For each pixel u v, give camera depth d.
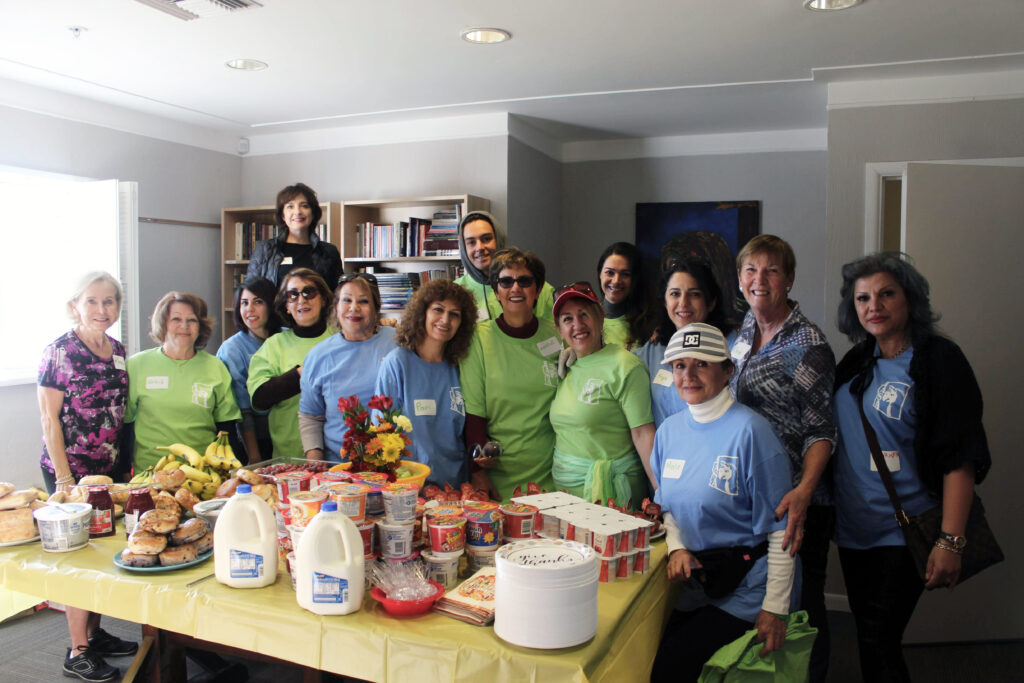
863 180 4.27
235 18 3.35
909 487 2.26
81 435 2.73
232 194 6.01
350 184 5.71
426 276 5.21
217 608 1.64
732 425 1.91
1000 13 3.21
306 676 1.62
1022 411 3.44
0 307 4.32
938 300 3.44
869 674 2.31
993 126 4.07
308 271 3.03
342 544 1.58
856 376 2.35
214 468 2.41
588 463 2.32
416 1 3.13
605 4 3.15
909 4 3.12
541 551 1.53
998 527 3.42
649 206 6.02
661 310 2.58
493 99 4.79
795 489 1.95
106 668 2.89
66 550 1.94
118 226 4.36
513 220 5.32
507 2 3.14
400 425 2.15
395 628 1.51
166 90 4.59
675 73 4.17
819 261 5.67
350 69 4.14
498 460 2.51
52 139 4.62
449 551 1.70
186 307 2.83
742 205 5.80
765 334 2.34
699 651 1.86
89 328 2.75
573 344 2.32
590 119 5.33
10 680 2.89
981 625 3.41
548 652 1.41
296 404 3.06
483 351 2.51
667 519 2.02
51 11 3.28
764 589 1.86
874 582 2.30
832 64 3.96
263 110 5.12
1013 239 3.45
